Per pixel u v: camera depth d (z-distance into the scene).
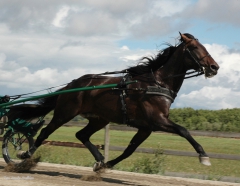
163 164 9.78
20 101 8.17
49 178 7.61
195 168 11.41
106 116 7.66
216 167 11.80
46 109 8.36
